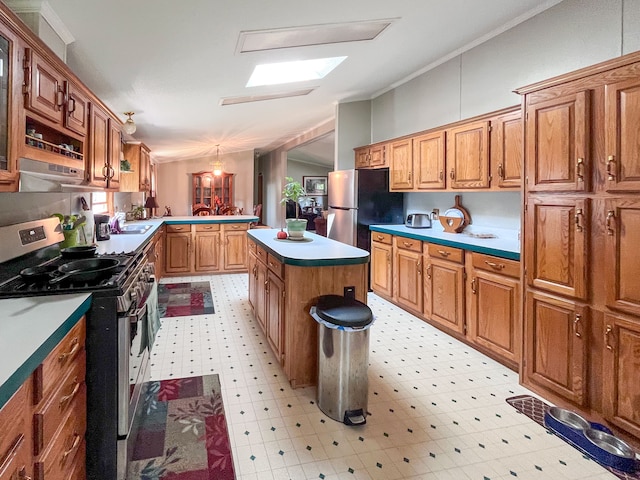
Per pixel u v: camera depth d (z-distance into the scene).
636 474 1.66
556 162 2.11
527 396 2.31
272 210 10.55
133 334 1.67
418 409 2.17
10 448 0.84
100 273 1.62
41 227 2.12
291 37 2.79
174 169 10.09
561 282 2.11
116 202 5.40
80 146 2.36
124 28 2.18
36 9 1.87
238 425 2.01
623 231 1.81
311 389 2.40
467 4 2.75
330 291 2.42
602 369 1.93
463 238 3.32
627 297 1.80
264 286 3.10
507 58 3.23
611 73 1.83
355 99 5.31
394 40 3.25
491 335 2.78
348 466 1.71
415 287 3.70
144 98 3.67
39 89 1.66
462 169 3.42
